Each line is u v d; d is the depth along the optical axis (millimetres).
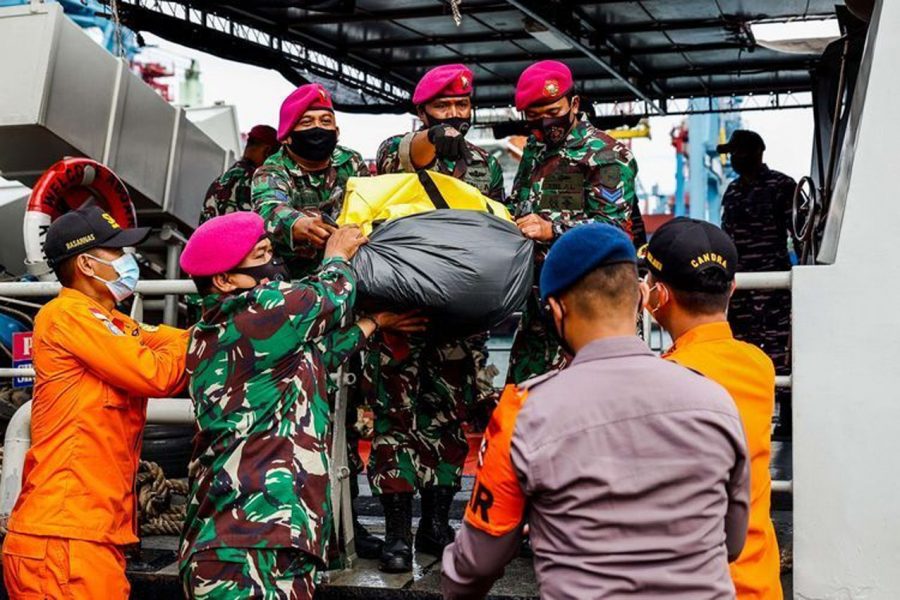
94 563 3242
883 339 3287
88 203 3615
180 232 6812
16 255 7020
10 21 5543
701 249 2688
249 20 7430
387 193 3678
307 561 3004
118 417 3328
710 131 21641
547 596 2166
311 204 4066
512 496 2242
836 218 3594
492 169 4215
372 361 3961
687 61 8672
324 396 3131
